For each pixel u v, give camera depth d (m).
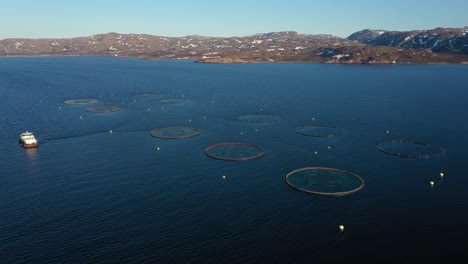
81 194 81.12
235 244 62.47
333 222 69.12
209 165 98.00
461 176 89.88
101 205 76.06
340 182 86.56
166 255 59.72
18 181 88.19
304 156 104.94
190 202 77.12
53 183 86.94
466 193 80.69
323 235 65.00
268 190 82.69
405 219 70.12
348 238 64.12
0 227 68.06
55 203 77.06
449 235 64.88
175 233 65.69
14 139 121.56
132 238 64.38
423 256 59.44
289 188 83.75
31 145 112.88
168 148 112.31
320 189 82.62
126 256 59.56
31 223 69.44
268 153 107.50
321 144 115.94
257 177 90.00
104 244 62.75
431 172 92.56
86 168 96.12
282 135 126.25
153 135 126.06
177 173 92.56
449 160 100.88
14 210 74.31
